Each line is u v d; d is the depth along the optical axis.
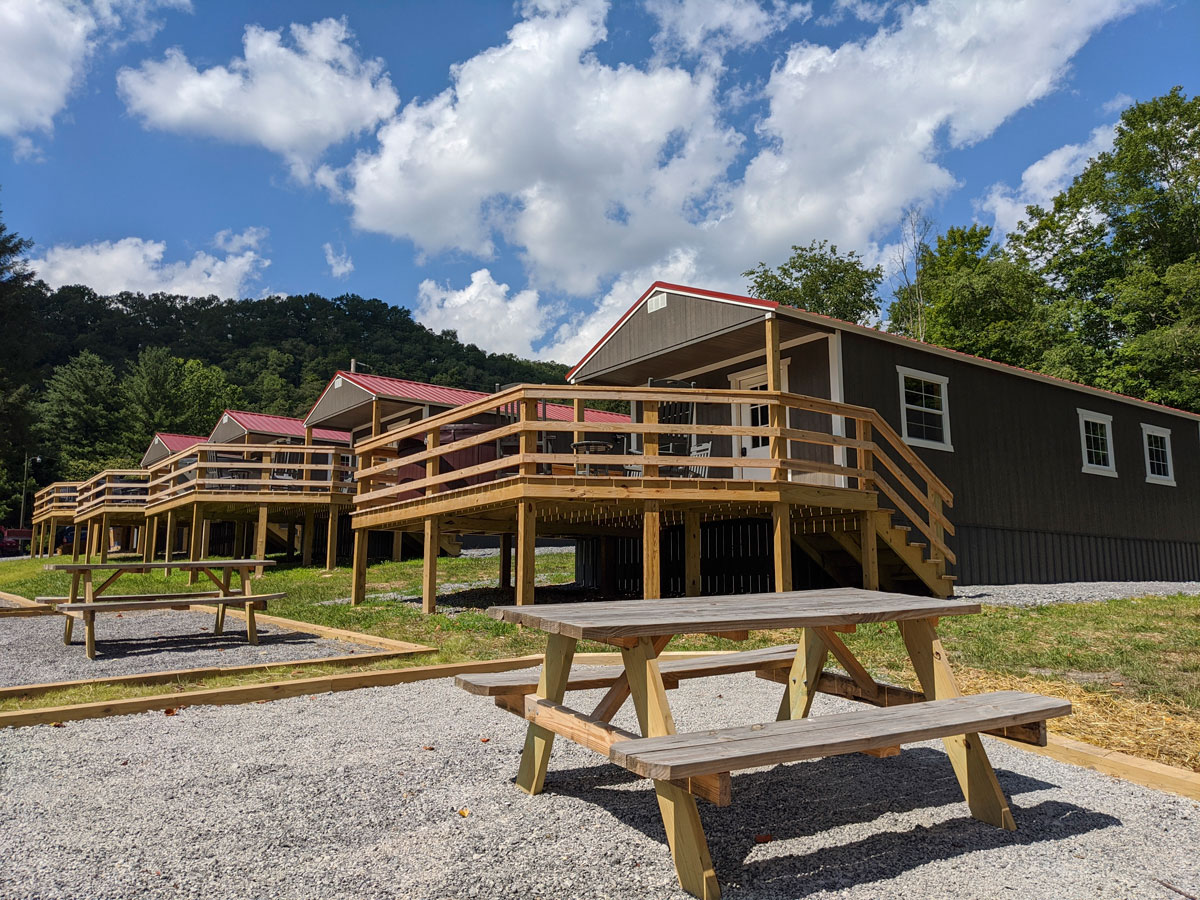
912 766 3.82
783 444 8.77
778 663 4.18
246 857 2.64
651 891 2.42
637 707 2.88
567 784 3.42
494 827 2.92
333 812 3.06
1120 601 9.70
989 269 33.12
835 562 11.09
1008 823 3.02
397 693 5.32
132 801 3.18
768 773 3.70
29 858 2.62
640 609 3.15
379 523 10.10
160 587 12.66
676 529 12.16
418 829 2.90
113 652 6.95
